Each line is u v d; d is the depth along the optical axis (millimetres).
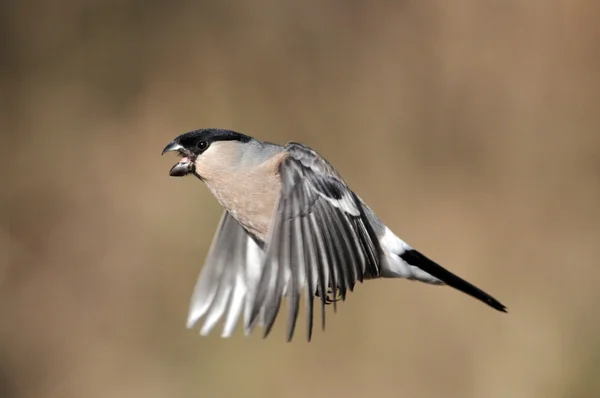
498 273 12398
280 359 10836
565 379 11188
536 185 13273
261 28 13961
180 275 11852
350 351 11133
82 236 12656
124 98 13742
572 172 13359
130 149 13352
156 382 11164
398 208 13078
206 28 13922
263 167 6809
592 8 13727
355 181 13289
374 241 7289
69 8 14203
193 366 10984
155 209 12445
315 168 6480
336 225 6328
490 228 12875
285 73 13828
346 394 10945
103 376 11445
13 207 12875
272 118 13633
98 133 13508
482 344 11391
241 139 7039
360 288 11398
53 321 11984
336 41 14008
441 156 13516
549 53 13766
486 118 13703
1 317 12047
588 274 12367
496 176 13398
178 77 13742
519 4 13852
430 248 12727
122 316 11844
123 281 12094
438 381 11195
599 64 13703
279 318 10938
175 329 11547
